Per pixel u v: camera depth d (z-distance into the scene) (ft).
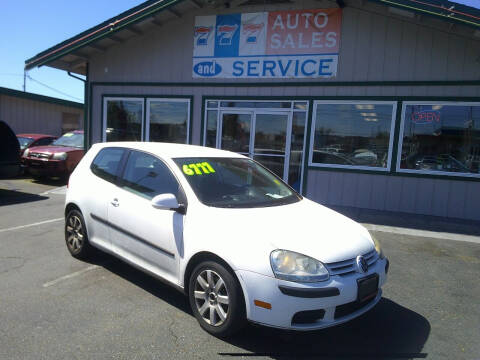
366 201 28.09
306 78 28.81
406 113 26.84
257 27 29.76
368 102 27.55
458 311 12.73
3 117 55.77
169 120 32.91
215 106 31.50
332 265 9.77
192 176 12.54
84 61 34.88
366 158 27.96
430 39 25.98
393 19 26.55
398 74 26.78
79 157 38.91
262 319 9.55
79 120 69.15
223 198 12.27
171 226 11.72
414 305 13.08
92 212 15.08
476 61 25.27
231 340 10.37
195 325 11.07
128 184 13.93
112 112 34.53
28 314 11.38
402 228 23.47
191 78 31.86
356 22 27.40
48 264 15.64
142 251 12.78
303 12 28.55
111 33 30.17
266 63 29.73
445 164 26.35
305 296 9.26
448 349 10.38
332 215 12.78
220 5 30.48
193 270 11.12
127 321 11.16
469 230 23.53
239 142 31.12
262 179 14.62
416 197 26.94
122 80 33.91
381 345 10.47
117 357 9.38
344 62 27.86
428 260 17.78
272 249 9.73
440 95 26.08
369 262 10.64
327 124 28.68
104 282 13.97
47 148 38.83
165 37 32.30
